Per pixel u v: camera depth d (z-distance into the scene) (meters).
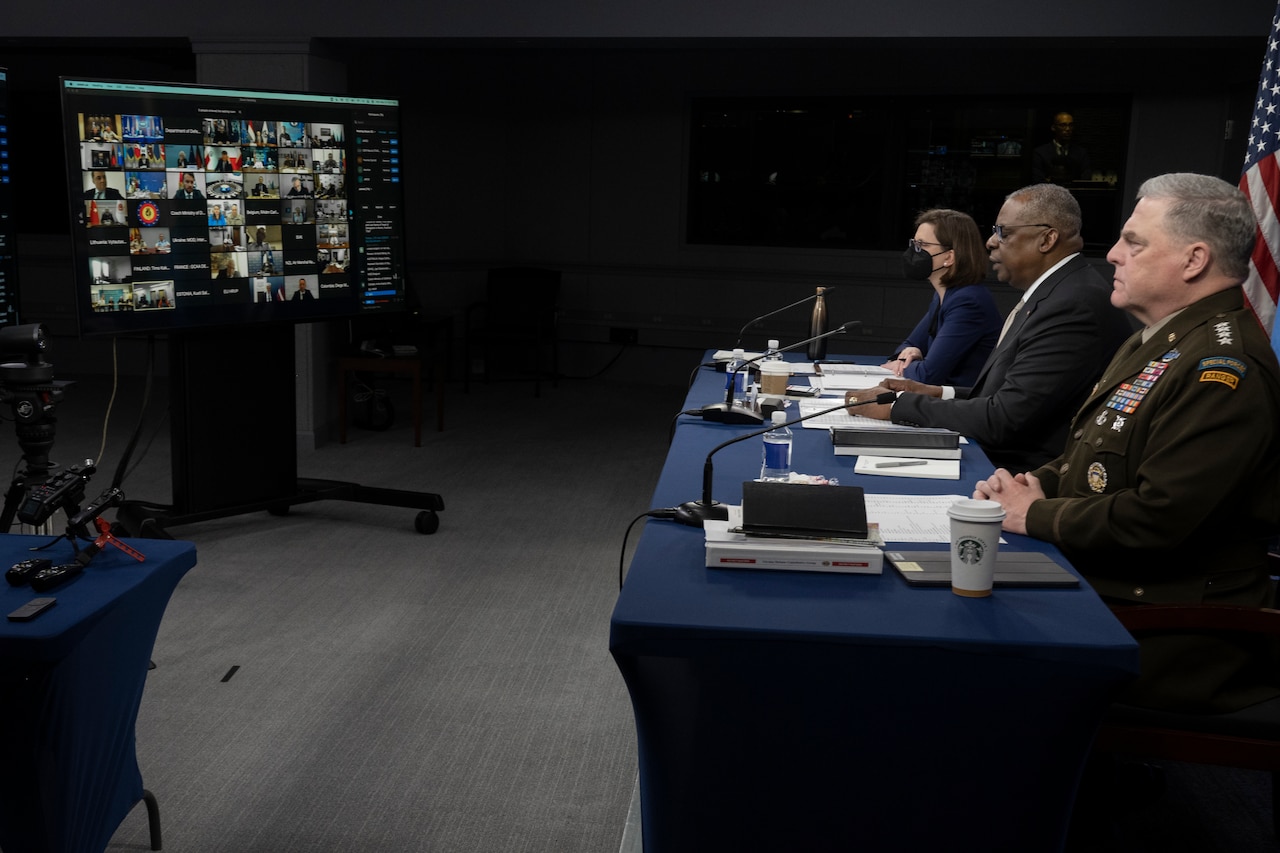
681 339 8.41
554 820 2.35
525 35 5.38
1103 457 2.09
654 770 1.66
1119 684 1.50
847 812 1.63
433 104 8.29
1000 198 7.64
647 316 8.46
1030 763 1.58
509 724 2.80
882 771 1.60
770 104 7.98
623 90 8.23
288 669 3.12
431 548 4.30
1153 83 7.17
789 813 1.64
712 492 2.27
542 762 2.60
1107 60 7.22
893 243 7.89
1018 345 3.00
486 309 8.20
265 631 3.40
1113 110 7.33
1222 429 1.88
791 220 8.10
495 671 3.13
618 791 2.48
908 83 7.61
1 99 3.44
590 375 8.67
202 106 4.03
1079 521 1.97
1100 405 2.22
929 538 1.98
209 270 4.12
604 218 8.44
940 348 3.83
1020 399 2.87
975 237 3.90
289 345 4.46
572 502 5.07
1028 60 7.37
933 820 1.62
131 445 4.07
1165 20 4.90
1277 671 2.02
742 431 2.97
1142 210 2.09
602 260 8.50
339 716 2.83
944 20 5.06
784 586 1.72
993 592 1.72
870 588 1.72
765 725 1.59
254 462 4.41
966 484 2.41
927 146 7.72
